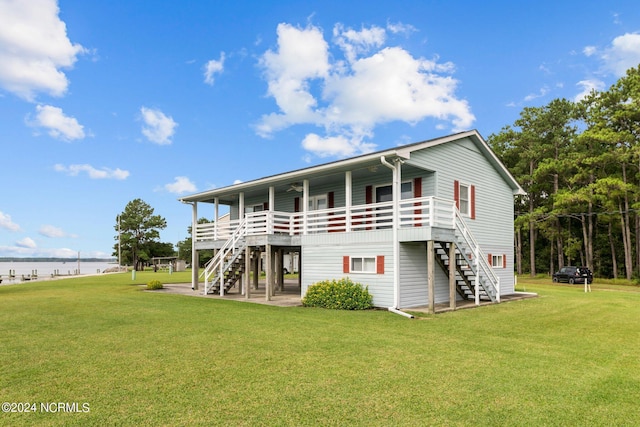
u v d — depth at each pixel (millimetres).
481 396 5344
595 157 32844
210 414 4719
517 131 42875
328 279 15086
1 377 6051
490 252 18078
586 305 14953
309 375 6133
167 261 62031
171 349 7672
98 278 32375
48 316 11508
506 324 10703
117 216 59406
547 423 4570
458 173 16438
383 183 16641
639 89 30875
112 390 5500
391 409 4895
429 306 12359
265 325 10125
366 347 7898
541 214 37031
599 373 6422
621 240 37219
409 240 13016
